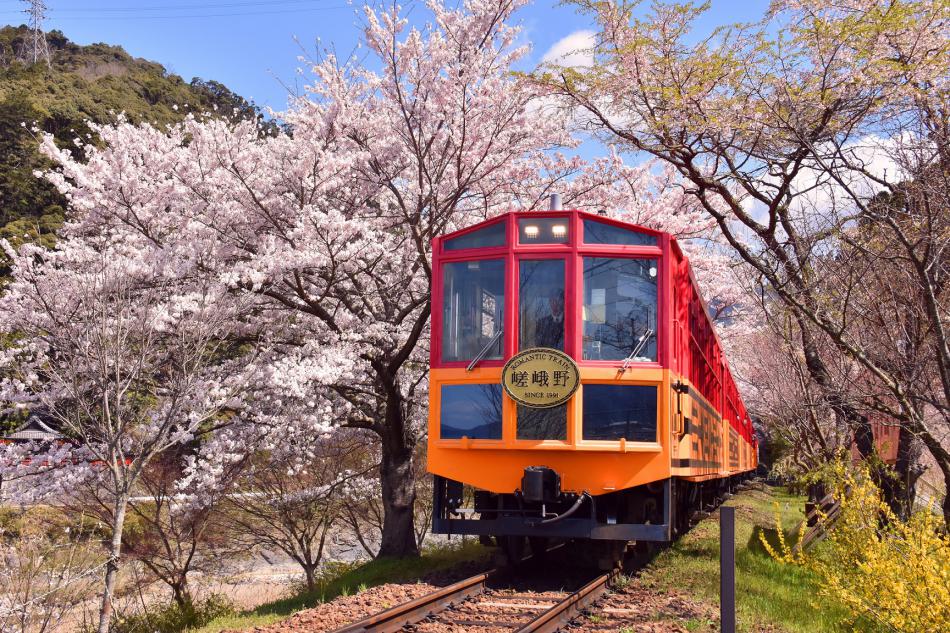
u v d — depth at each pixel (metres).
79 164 11.63
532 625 5.38
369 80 13.72
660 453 7.75
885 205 7.21
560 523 7.84
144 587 14.92
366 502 17.73
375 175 12.93
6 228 28.58
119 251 11.20
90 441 11.18
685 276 8.98
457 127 12.62
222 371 12.09
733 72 8.48
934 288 7.47
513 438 7.83
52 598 10.78
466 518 8.20
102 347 9.27
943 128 7.39
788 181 8.51
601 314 7.96
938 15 7.51
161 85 64.81
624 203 15.06
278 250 11.40
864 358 7.60
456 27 12.91
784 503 20.89
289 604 9.40
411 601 6.18
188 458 11.15
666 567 8.88
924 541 5.54
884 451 9.50
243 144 12.02
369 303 13.43
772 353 13.55
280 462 13.57
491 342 8.09
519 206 15.01
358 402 13.52
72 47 104.31
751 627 6.04
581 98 9.84
